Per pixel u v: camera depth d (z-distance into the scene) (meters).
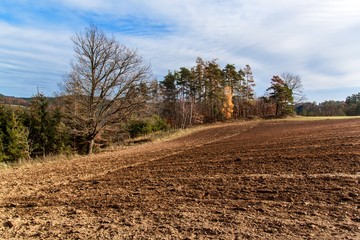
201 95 73.81
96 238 4.20
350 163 8.03
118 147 26.14
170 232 4.25
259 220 4.51
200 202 5.74
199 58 71.94
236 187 6.64
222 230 4.20
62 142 29.16
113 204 6.03
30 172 12.13
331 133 17.78
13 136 24.36
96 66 26.69
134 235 4.22
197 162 11.27
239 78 78.44
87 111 26.45
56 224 4.97
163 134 36.00
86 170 11.81
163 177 8.73
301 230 4.02
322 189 5.89
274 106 82.56
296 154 10.46
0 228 4.89
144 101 27.41
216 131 39.41
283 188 6.22
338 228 4.02
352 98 105.19
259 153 11.91
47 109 30.08
